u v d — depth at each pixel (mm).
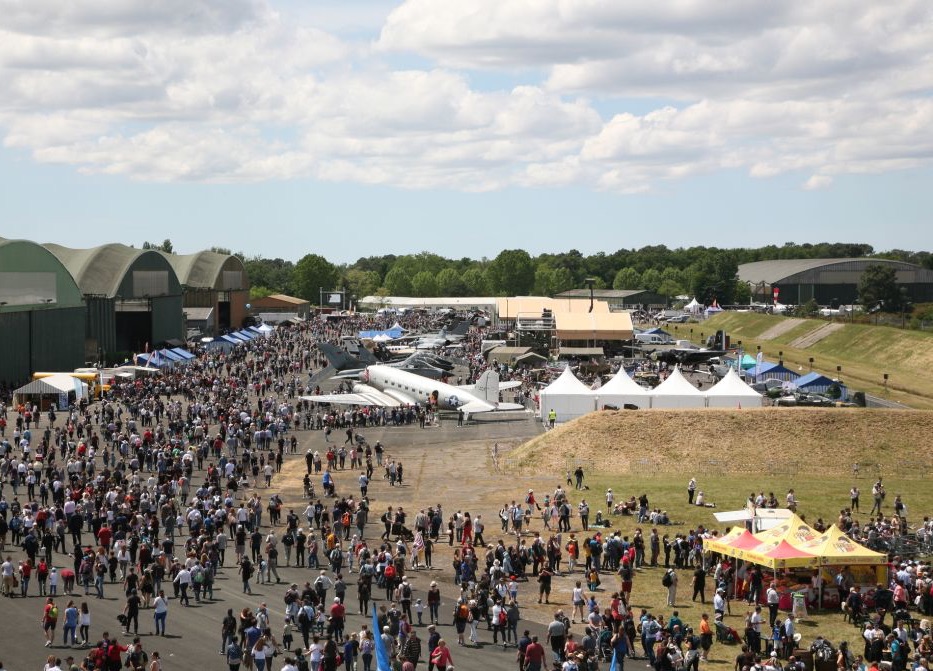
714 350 142375
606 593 45375
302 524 57656
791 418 79250
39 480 60094
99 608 40906
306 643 36156
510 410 96875
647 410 81312
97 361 134375
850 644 38500
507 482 69625
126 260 150875
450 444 83438
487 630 40500
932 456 75000
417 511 61156
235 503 60969
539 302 190000
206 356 140125
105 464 66938
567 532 56312
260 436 78250
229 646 32875
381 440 85125
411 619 41469
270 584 45469
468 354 154000
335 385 118062
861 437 77125
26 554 47656
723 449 76438
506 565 47562
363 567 41438
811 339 177750
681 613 42594
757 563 43375
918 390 119688
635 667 35750
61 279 122625
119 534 46938
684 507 61656
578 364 138625
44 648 35500
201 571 42312
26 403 92375
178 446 71312
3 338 109250
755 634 36938
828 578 43688
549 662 36281
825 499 64375
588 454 75938
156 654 31016
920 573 42688
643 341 171875
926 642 34281
